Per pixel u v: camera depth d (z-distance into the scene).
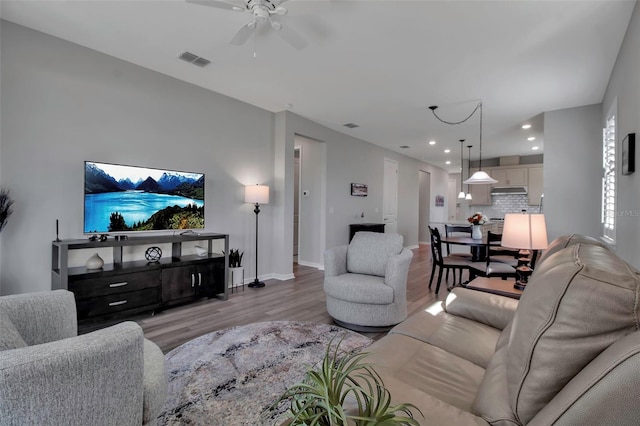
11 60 2.68
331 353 2.41
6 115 2.66
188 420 1.66
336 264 3.20
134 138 3.41
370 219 7.07
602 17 2.43
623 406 0.59
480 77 3.52
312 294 4.09
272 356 2.37
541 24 2.53
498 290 2.19
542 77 3.50
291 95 4.19
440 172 10.98
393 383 1.06
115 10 2.49
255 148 4.68
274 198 4.98
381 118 5.13
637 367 0.58
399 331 1.73
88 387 1.01
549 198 4.59
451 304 1.99
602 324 0.71
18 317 1.40
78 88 3.04
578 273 0.78
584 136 4.38
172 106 3.72
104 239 2.98
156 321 3.08
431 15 2.44
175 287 3.35
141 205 3.40
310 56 3.13
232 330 2.86
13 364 0.88
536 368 0.78
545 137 4.63
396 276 2.87
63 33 2.83
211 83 3.86
